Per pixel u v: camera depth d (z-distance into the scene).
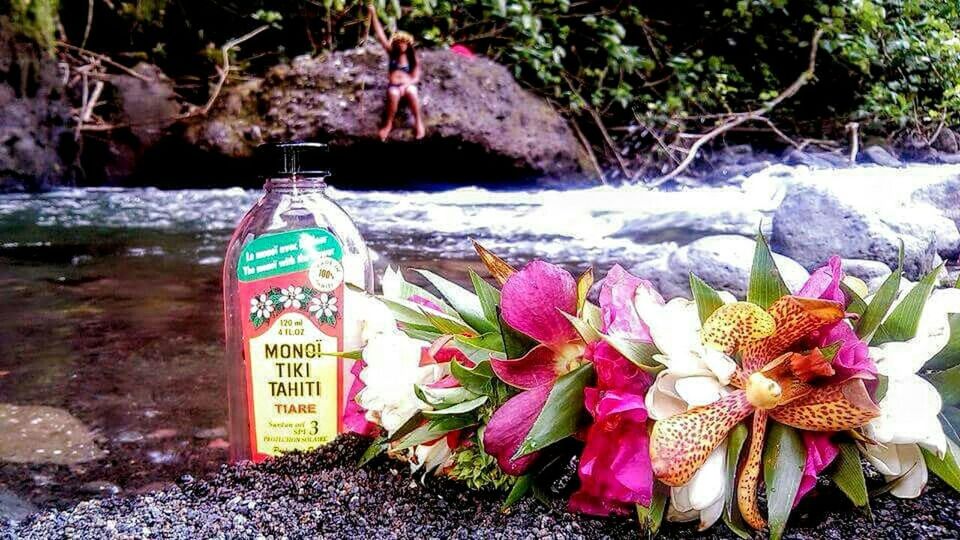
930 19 4.32
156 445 0.71
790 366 0.47
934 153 4.00
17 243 1.82
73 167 3.34
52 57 3.22
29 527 0.52
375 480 0.55
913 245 1.22
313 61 3.48
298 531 0.51
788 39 4.26
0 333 1.03
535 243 1.88
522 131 3.50
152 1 3.83
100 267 1.53
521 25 4.02
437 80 3.48
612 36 4.07
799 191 1.34
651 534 0.49
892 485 0.51
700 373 0.48
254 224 0.60
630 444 0.48
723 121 4.01
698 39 4.40
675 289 1.10
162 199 2.85
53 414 0.77
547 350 0.50
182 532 0.51
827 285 0.49
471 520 0.51
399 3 4.05
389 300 0.54
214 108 3.44
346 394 0.60
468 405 0.51
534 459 0.50
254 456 0.61
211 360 0.93
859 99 4.26
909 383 0.48
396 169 3.50
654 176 3.88
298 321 0.60
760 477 0.49
